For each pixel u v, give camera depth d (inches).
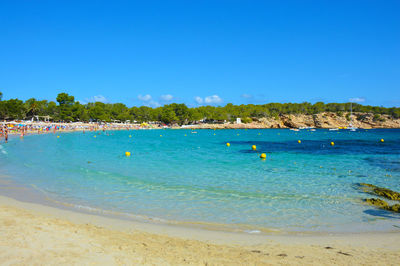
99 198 494.0
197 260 252.5
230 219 393.1
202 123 7317.9
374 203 463.5
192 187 579.8
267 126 6978.4
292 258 265.7
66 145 1744.6
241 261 254.2
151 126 6166.3
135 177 684.1
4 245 260.2
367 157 1109.1
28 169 790.5
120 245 282.5
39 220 355.6
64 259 237.5
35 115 5354.3
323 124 6668.3
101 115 5925.2
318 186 587.5
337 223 378.9
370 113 7460.6
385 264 255.1
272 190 554.6
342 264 253.8
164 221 382.3
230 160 1019.3
